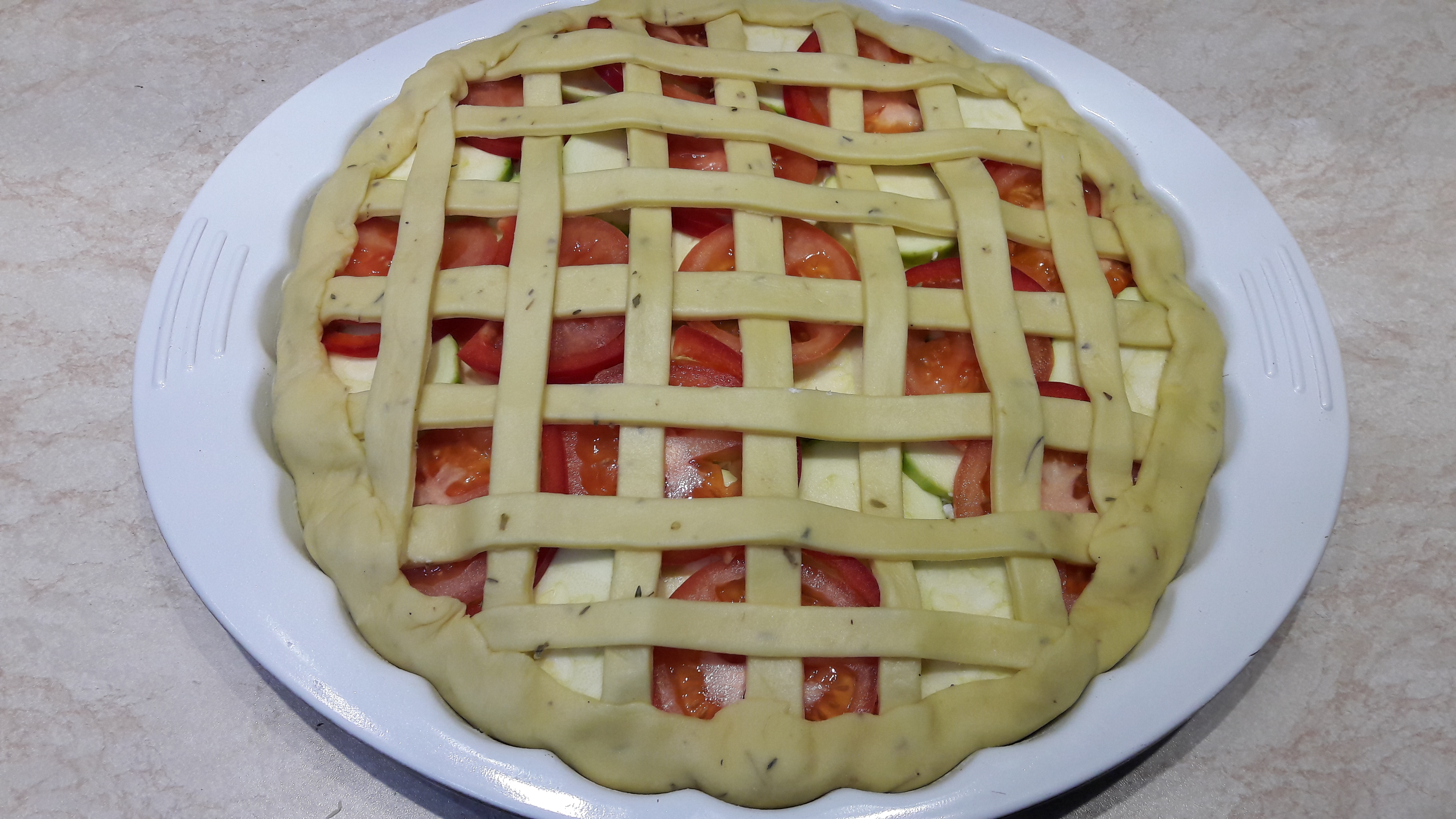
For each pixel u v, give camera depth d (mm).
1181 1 492
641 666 250
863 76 337
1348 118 458
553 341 283
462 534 262
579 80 342
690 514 257
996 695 256
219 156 426
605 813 238
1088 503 286
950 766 252
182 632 327
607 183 298
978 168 321
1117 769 314
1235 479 295
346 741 312
